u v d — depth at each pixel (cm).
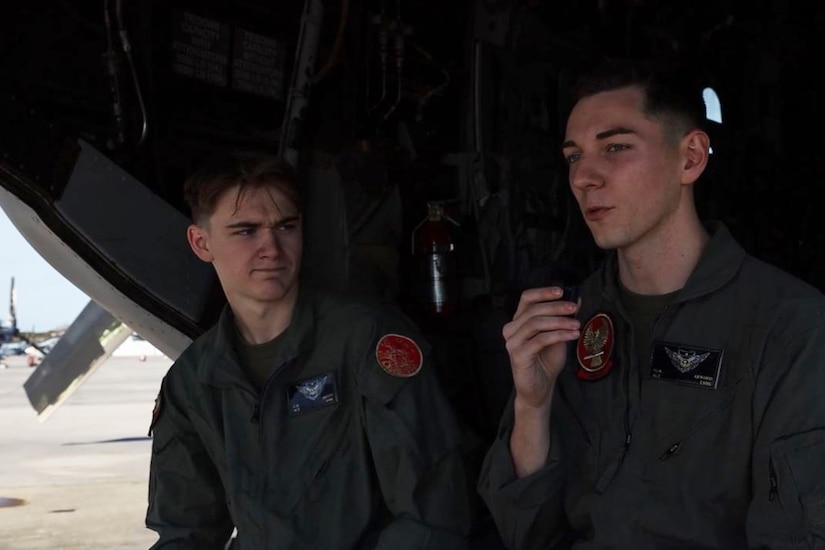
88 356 420
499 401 252
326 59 255
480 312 258
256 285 194
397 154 261
